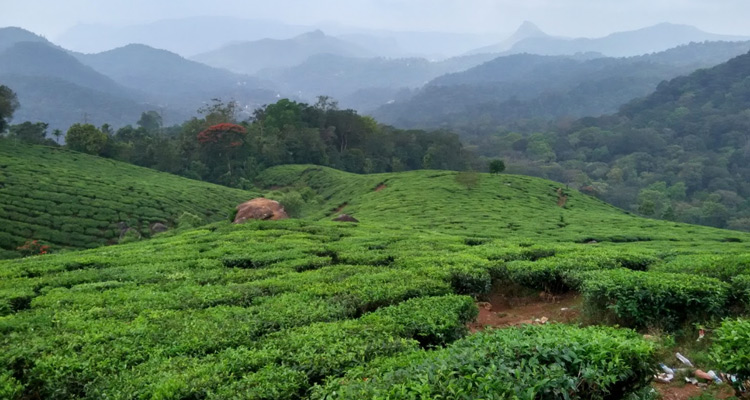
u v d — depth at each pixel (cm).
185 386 766
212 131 9481
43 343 998
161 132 14150
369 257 2067
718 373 852
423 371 649
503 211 5000
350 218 4125
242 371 843
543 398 633
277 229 3238
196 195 7119
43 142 9656
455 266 1739
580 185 13350
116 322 1172
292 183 9231
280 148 10644
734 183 12812
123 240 4512
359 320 1110
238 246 2439
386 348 900
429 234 3262
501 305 1686
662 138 17250
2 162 6412
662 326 1154
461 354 707
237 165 9969
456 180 6844
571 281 1581
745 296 1195
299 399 771
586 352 717
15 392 805
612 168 15000
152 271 1838
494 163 7331
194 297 1420
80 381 857
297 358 866
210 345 985
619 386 719
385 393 594
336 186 8275
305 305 1254
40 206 5334
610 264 1772
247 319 1138
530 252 2197
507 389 605
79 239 4944
